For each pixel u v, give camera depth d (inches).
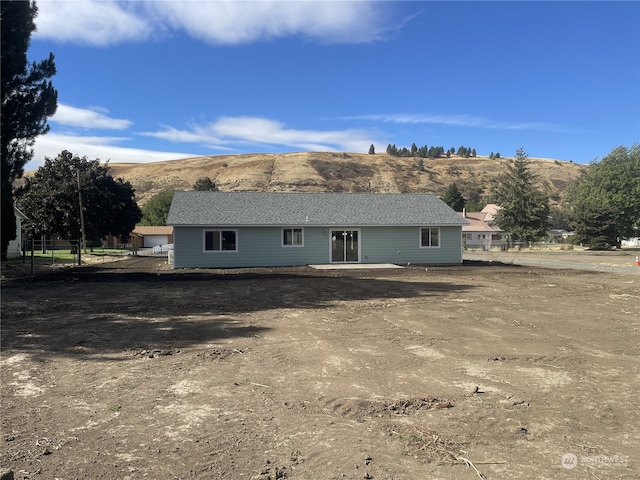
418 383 223.9
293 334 334.0
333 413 186.1
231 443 158.7
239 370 244.8
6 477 129.6
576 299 513.0
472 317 403.9
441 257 1107.3
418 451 153.4
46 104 732.0
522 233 2257.6
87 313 418.6
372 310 440.5
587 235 2167.8
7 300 500.1
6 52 673.6
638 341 313.4
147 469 140.3
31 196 1648.6
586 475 138.1
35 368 247.3
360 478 136.0
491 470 141.2
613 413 186.7
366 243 1077.1
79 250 1127.0
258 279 742.5
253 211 1063.6
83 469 139.9
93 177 1764.3
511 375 237.6
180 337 322.3
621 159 2522.1
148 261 1299.2
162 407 191.9
